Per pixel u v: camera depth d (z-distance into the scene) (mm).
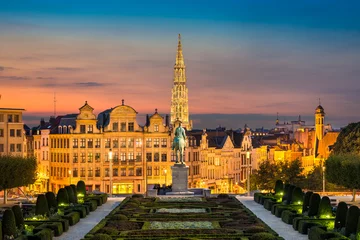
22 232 76438
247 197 135375
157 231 81750
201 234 79312
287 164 181875
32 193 170250
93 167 198500
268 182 175500
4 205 118625
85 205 106312
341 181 128750
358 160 128375
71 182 196625
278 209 101438
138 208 107562
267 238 74438
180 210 105812
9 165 121750
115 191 199875
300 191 107250
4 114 188250
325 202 88562
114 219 92938
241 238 76562
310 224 83125
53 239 80812
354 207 74812
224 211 104000
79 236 83062
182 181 131250
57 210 98438
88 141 198125
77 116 197875
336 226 79250
